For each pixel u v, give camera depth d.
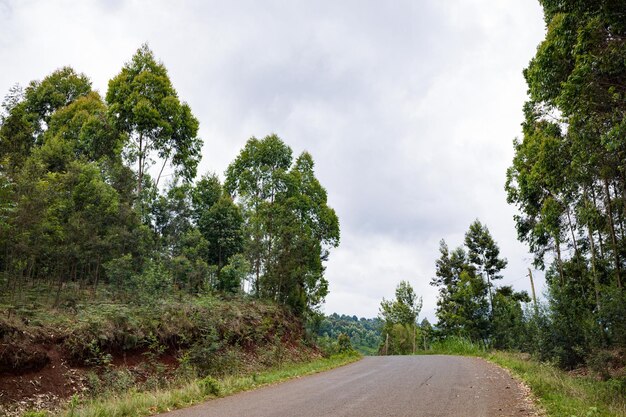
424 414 8.31
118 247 21.50
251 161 36.62
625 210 17.91
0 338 10.80
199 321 17.75
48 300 16.19
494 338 43.75
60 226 17.95
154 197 30.56
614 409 8.82
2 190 14.80
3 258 16.05
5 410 9.52
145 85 32.56
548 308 21.92
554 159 17.38
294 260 28.73
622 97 12.27
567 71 14.61
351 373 17.72
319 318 32.94
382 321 60.66
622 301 17.41
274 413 8.51
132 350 14.36
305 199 35.50
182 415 8.38
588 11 11.30
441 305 58.88
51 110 37.75
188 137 35.16
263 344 22.27
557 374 15.41
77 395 10.97
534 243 28.53
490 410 8.71
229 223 33.62
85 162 26.55
